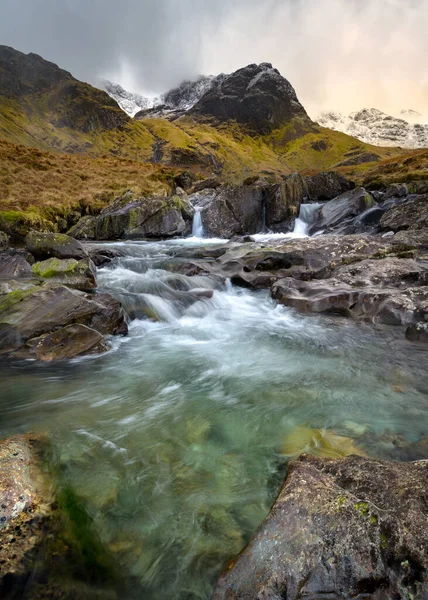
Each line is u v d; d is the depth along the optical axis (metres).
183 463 4.09
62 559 2.75
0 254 13.24
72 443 4.38
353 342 8.34
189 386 6.28
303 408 5.43
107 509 3.36
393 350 7.75
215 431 4.80
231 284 13.59
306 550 2.51
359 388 6.08
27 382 6.36
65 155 42.34
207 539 3.09
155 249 19.59
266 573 2.45
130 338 8.87
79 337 7.76
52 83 185.62
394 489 2.92
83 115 172.75
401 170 46.31
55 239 15.11
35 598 2.47
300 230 26.12
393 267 11.93
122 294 10.33
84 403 5.60
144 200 27.08
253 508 3.43
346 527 2.59
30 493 3.17
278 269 14.16
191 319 10.53
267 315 10.80
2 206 24.56
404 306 9.11
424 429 4.77
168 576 2.79
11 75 172.00
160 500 3.51
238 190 27.86
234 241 20.98
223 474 3.91
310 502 2.80
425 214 18.42
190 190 39.78
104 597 2.60
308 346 8.28
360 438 4.55
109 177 37.31
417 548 2.39
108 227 25.30
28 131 139.75
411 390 5.98
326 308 10.43
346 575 2.37
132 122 189.38
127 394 5.95
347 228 21.78
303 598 2.32
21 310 8.17
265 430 4.81
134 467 3.99
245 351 8.07
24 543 2.76
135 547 3.00
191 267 14.73
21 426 4.80
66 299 8.59
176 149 172.75
